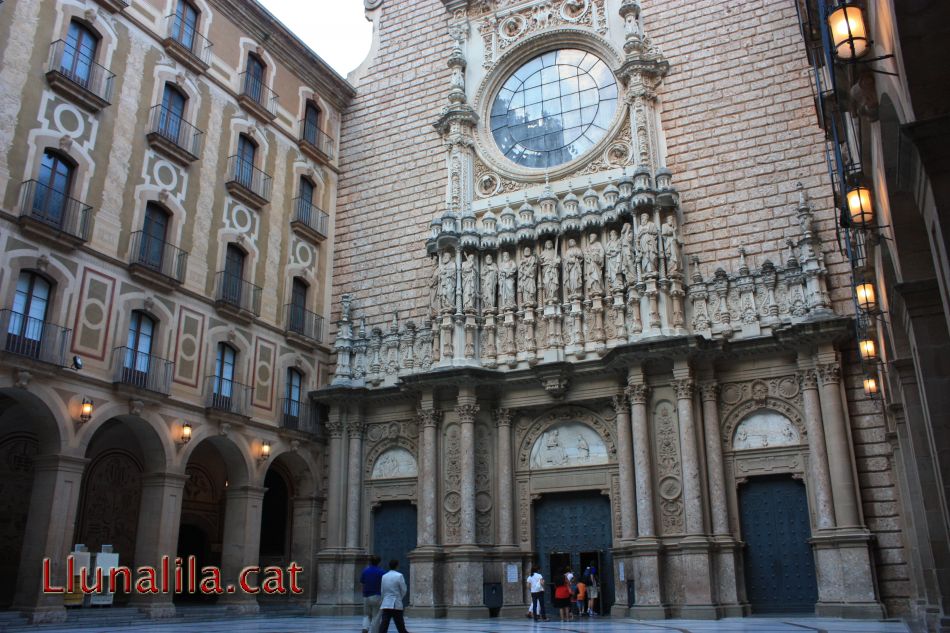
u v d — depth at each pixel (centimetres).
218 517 3378
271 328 3083
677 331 2630
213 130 2967
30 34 2311
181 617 2453
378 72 3741
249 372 2936
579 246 2939
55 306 2247
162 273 2586
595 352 2775
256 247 3083
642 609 2405
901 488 2245
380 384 3159
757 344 2558
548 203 3008
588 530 2767
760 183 2795
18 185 2203
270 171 3231
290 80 3441
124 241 2516
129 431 2872
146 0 2758
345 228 3550
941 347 1160
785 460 2506
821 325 2422
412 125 3544
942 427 1133
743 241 2758
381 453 3128
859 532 2280
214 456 3372
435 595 2705
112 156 2519
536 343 2892
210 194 2900
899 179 989
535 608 2391
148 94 2702
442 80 3544
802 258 2578
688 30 3103
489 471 2867
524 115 3353
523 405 2873
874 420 2412
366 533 3055
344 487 3100
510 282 2988
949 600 1440
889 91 956
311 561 3034
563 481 2803
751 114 2889
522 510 2836
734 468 2561
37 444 2581
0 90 2192
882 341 1814
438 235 3092
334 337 3388
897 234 1182
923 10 825
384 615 1380
